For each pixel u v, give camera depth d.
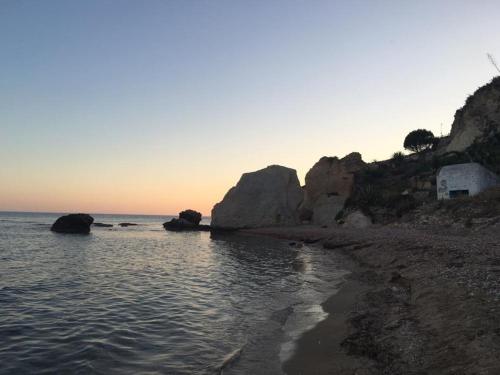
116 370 9.86
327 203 82.06
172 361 10.51
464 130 65.94
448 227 38.47
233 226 85.00
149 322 14.25
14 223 110.56
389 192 62.56
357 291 19.06
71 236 63.97
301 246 49.34
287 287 21.50
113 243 52.59
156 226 123.94
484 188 46.72
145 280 23.38
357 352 10.52
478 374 7.53
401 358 9.52
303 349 11.31
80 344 11.68
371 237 39.94
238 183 89.50
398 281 19.38
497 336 8.82
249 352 11.18
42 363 10.21
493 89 64.31
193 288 21.09
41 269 27.05
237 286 21.84
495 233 31.58
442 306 12.25
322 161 90.75
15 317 14.58
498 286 12.73
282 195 86.50
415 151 98.69
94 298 18.02
